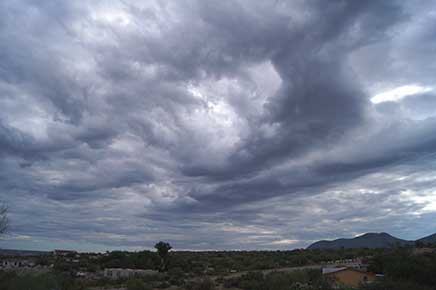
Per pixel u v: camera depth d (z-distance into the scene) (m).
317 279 57.69
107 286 71.25
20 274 44.62
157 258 107.31
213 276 89.19
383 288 47.41
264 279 67.19
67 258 118.00
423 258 52.53
